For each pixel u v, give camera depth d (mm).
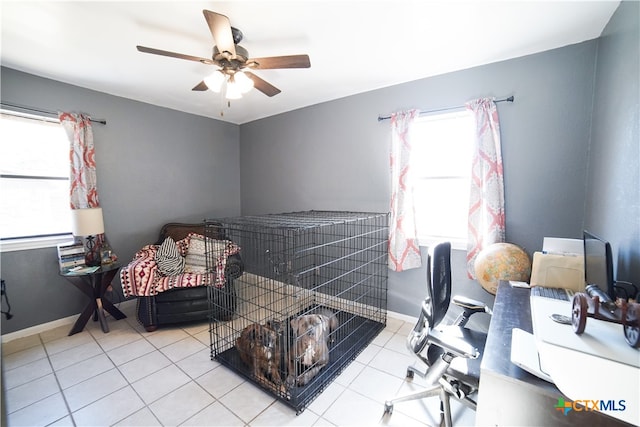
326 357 2010
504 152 2160
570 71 1906
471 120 2354
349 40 1900
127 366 2035
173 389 1805
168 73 2424
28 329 2463
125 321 2752
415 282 2672
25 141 2496
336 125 3107
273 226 1925
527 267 1883
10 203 2455
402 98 2635
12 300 2398
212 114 3721
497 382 930
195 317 2600
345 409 1654
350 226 3004
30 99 2420
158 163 3309
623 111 1364
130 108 3045
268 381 1823
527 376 904
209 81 1795
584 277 1494
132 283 2455
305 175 3449
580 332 881
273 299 2332
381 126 2777
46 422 1542
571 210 1944
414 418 1590
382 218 2814
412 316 2709
